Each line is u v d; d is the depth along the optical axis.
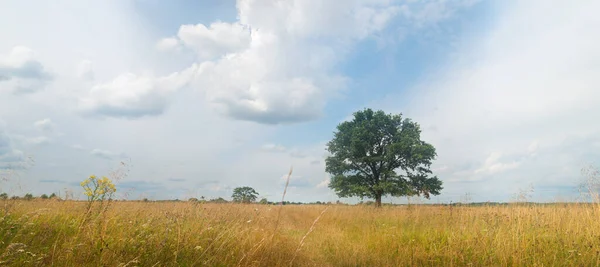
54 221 5.29
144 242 4.44
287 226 11.43
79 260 3.76
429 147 29.77
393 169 31.12
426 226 9.18
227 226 6.17
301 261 5.94
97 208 4.99
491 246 6.18
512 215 7.96
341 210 14.98
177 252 4.32
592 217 7.17
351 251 7.06
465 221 8.52
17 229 4.37
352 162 31.84
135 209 6.49
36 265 3.51
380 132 31.59
